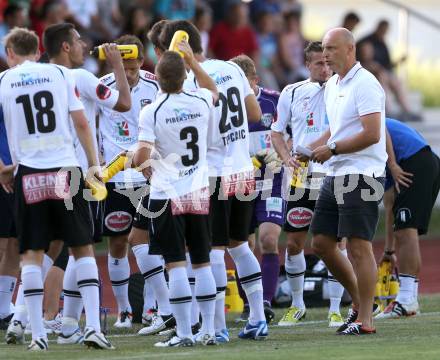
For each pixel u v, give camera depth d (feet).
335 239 97.96
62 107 87.20
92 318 87.61
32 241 86.48
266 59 226.38
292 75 230.48
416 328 101.09
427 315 115.34
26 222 86.58
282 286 128.47
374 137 93.61
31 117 86.53
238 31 210.18
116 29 209.46
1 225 104.83
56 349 87.81
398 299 113.91
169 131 86.94
